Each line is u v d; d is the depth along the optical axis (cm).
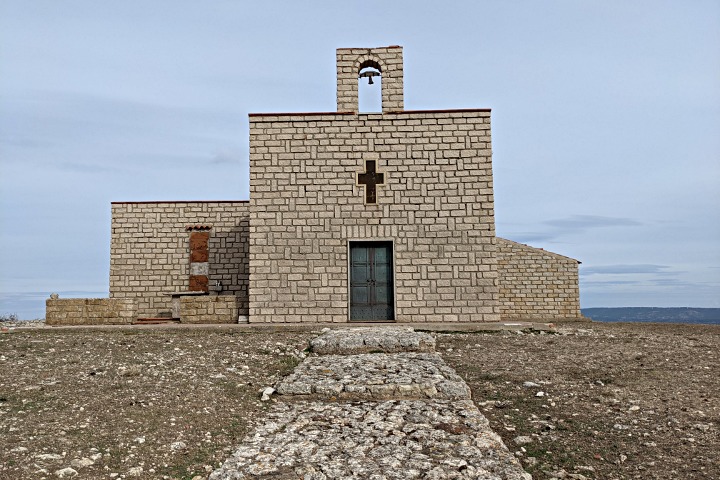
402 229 1894
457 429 793
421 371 1074
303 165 1920
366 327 1712
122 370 1106
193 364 1191
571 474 688
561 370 1151
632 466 707
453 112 1920
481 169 1900
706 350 1353
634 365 1188
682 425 829
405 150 1916
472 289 1867
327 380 1016
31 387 972
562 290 2605
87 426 783
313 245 1897
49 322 1920
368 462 673
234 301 1922
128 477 636
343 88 1958
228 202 2516
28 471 629
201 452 721
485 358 1273
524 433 823
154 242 2502
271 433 787
